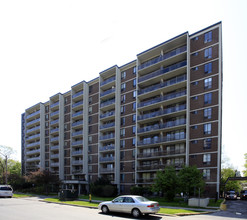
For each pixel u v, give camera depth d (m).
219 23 30.12
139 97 37.88
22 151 71.19
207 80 30.02
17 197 31.39
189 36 32.97
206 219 13.40
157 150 34.94
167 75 34.69
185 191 23.19
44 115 60.91
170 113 32.72
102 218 13.20
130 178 37.38
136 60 39.75
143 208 13.61
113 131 42.59
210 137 28.44
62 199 26.28
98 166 42.19
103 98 44.91
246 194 33.91
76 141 47.91
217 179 26.89
